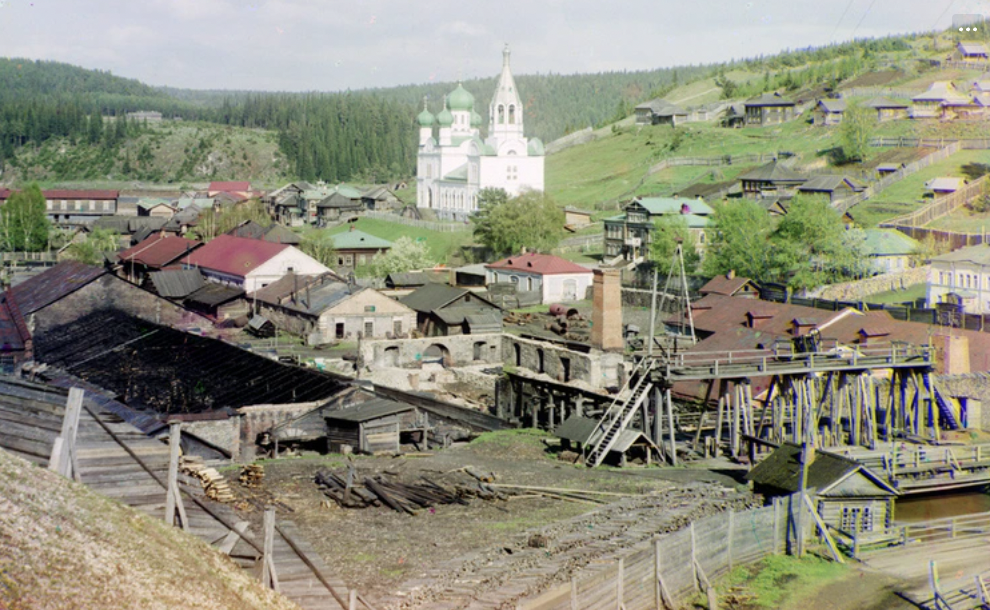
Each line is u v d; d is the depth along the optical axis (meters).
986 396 70.62
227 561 31.09
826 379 64.06
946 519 50.19
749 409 60.41
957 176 165.75
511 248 153.88
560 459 57.41
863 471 48.50
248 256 129.88
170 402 65.00
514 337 97.69
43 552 25.84
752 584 42.28
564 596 33.28
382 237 186.00
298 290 115.88
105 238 179.12
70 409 32.47
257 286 125.06
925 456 57.69
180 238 152.25
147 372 73.56
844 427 66.56
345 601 31.44
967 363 73.19
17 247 176.12
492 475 51.75
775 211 158.25
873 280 110.88
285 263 126.25
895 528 48.38
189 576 28.34
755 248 115.06
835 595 41.66
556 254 159.88
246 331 113.31
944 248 124.25
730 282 110.06
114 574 26.45
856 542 46.50
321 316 106.62
